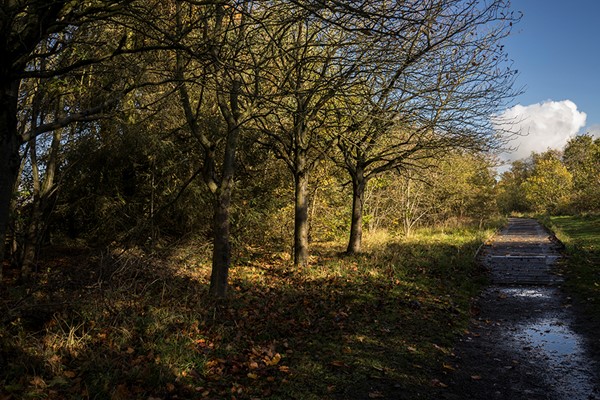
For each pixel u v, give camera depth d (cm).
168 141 1122
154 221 1139
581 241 1891
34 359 457
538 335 709
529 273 1256
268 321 688
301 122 1052
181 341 552
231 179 844
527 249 1833
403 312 802
